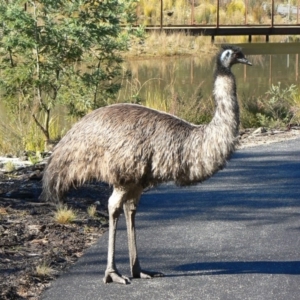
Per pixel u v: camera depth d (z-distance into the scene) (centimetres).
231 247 909
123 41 1688
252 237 947
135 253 810
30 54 1648
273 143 1502
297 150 1433
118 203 789
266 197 1127
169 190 1155
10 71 1634
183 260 866
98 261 856
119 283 793
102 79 1670
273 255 882
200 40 3919
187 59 3522
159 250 898
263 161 1341
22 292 771
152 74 2973
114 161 774
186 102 1919
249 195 1136
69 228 962
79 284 793
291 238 945
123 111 791
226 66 789
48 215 1008
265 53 3806
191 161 784
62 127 1744
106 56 1698
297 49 4000
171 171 785
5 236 916
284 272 828
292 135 1592
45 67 1634
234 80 789
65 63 1656
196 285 791
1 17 1586
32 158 1369
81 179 795
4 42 1606
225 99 782
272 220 1020
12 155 1449
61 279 806
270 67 3250
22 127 1638
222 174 1252
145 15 4691
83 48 1664
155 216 1031
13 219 980
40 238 924
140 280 803
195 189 1162
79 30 1602
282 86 2642
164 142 778
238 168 1291
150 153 777
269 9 5100
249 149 1441
